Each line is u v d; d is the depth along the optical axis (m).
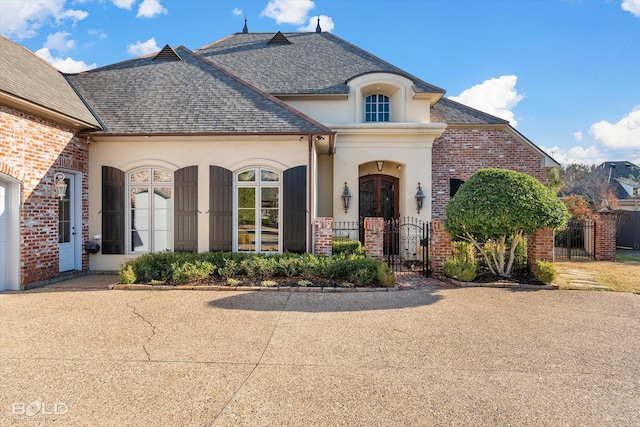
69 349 4.98
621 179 29.86
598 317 6.65
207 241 10.84
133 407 3.59
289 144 10.84
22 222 8.58
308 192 10.79
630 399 3.84
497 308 7.15
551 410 3.62
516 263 10.27
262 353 4.91
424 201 13.63
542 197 8.75
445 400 3.78
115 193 10.84
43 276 9.16
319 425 3.32
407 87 14.51
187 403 3.67
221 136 10.55
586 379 4.28
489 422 3.40
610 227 14.68
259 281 8.95
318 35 18.81
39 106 8.54
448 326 6.06
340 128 13.52
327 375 4.30
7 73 8.91
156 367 4.47
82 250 10.64
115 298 7.68
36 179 8.96
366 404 3.68
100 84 12.11
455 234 9.60
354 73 15.53
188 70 12.85
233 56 16.56
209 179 10.83
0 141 8.03
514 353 5.00
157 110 11.13
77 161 10.37
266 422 3.37
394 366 4.56
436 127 13.39
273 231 10.98
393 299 7.74
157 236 10.98
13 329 5.75
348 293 8.23
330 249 10.57
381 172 14.74
